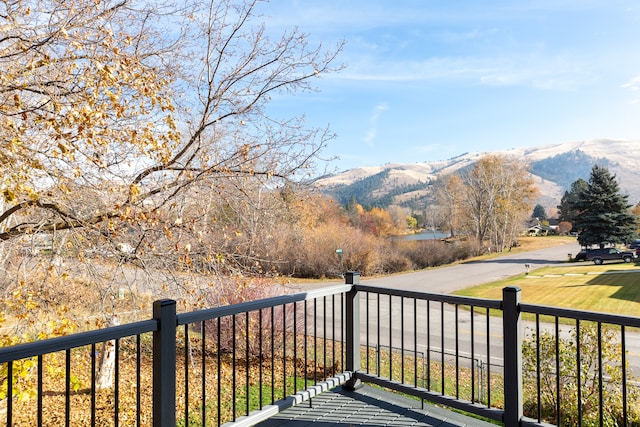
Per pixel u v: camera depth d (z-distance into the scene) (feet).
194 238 16.40
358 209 177.99
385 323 44.62
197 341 28.43
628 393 18.22
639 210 194.80
